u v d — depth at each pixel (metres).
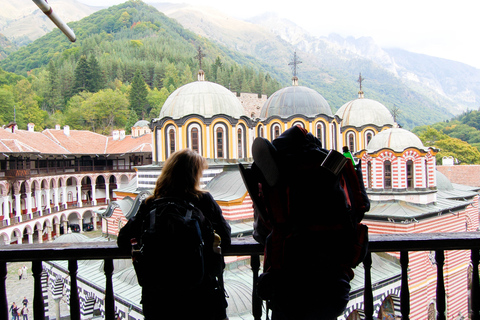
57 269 29.89
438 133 102.56
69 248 5.86
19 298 38.34
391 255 28.47
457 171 65.62
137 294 21.86
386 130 34.75
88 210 72.88
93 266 28.27
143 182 34.72
